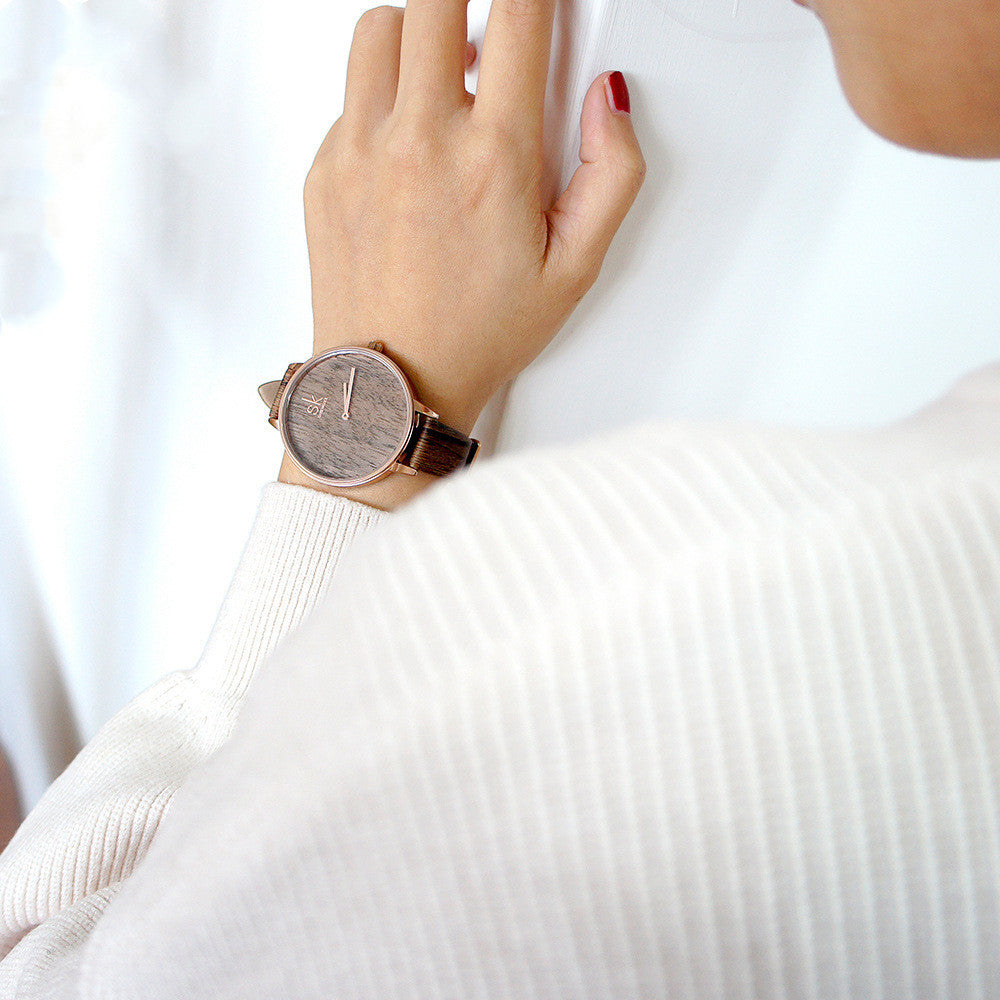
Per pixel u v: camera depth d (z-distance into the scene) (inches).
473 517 13.6
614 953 13.5
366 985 14.7
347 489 21.9
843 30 14.3
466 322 21.7
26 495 26.8
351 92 21.8
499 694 12.6
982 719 12.1
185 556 26.5
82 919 19.5
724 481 13.0
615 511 13.1
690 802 12.6
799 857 12.7
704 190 21.5
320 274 22.4
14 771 30.2
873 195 21.4
